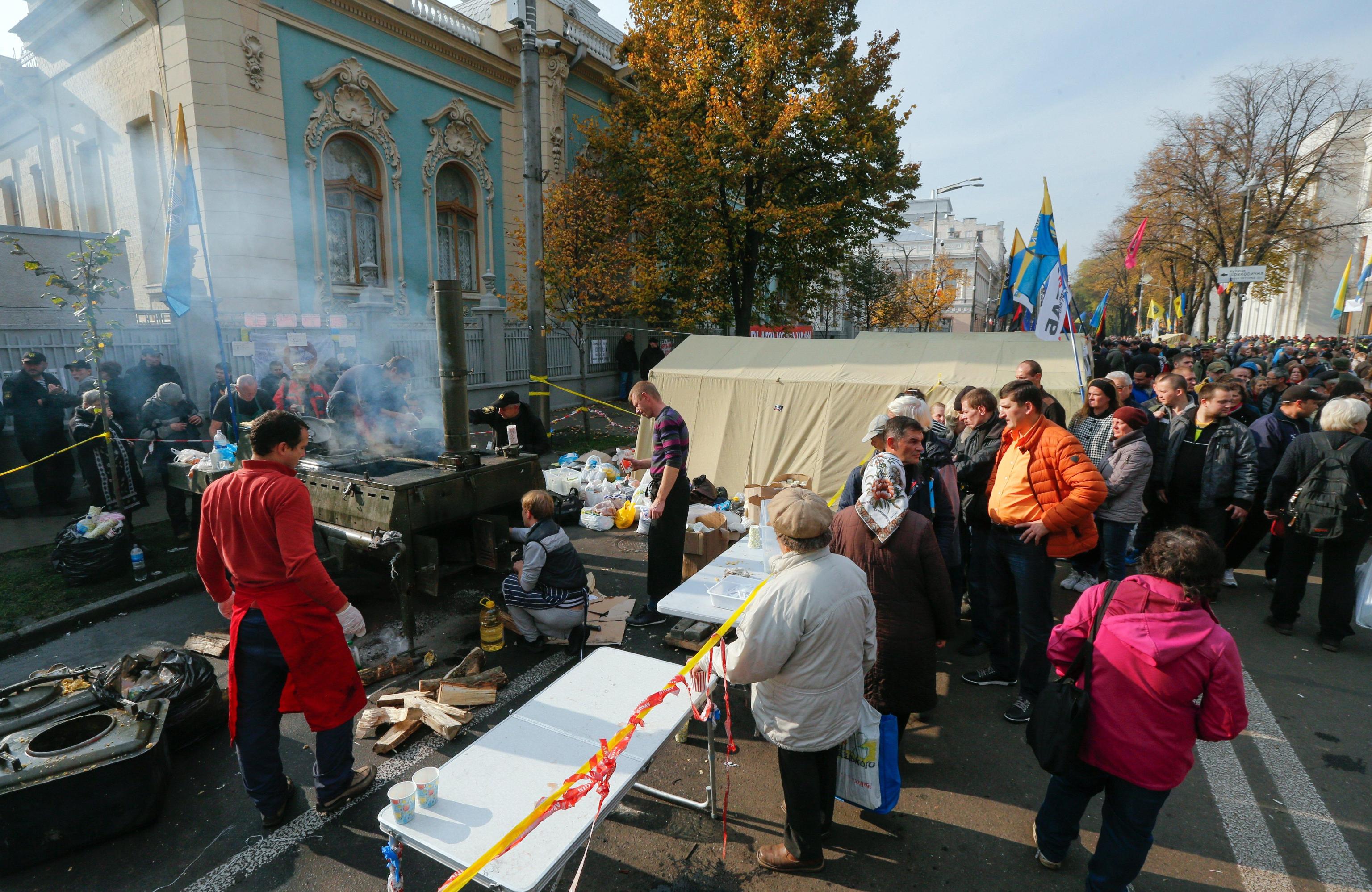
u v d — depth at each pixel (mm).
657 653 4500
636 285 14570
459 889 1698
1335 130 28266
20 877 2625
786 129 13953
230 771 3299
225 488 2686
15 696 3074
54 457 7312
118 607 5055
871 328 33406
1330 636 4609
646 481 7613
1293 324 40531
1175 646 2016
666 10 15586
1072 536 3430
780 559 2363
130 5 11469
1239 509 5281
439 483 4555
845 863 2707
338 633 2816
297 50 11789
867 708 2707
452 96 14852
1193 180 27734
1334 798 3143
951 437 4902
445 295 4723
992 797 3119
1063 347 7129
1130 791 2154
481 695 3826
